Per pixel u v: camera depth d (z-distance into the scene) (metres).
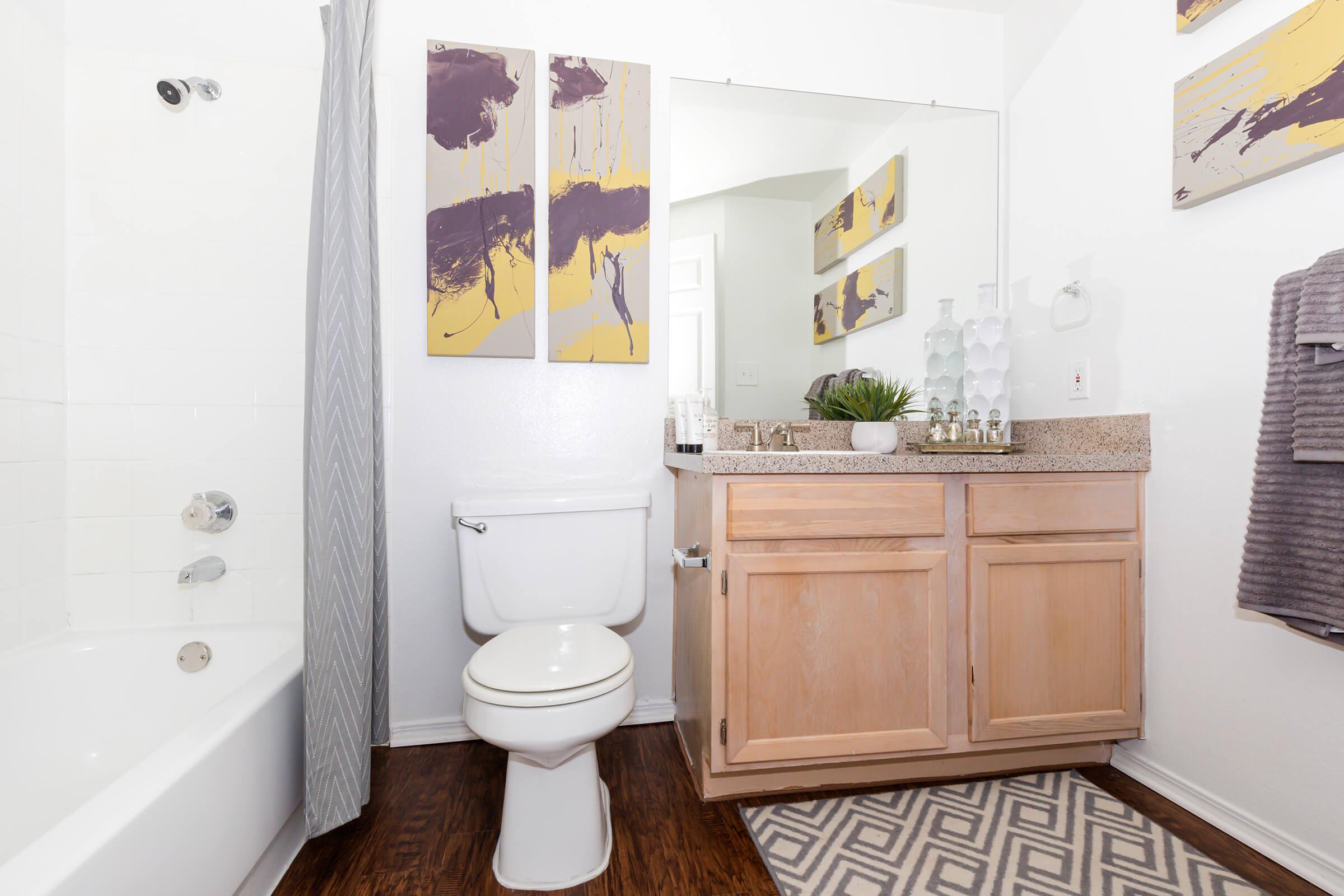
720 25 1.86
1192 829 1.31
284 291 1.64
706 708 1.39
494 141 1.70
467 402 1.72
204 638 1.50
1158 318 1.47
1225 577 1.32
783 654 1.33
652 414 1.83
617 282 1.77
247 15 1.63
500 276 1.71
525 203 1.71
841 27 1.93
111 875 0.73
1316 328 1.01
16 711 1.33
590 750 1.24
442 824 1.34
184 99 1.54
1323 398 1.02
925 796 1.43
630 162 1.78
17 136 1.40
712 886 1.15
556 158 1.74
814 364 1.92
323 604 1.24
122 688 1.45
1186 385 1.40
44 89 1.47
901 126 1.96
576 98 1.75
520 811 1.18
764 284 1.90
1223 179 1.29
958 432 1.80
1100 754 1.58
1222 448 1.32
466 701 1.17
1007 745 1.44
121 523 1.57
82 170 1.54
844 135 1.93
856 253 1.94
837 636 1.35
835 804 1.40
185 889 0.87
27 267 1.43
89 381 1.55
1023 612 1.42
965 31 1.99
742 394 1.88
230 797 1.00
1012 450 1.92
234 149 1.62
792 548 1.35
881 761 1.47
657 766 1.58
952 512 1.41
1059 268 1.77
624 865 1.21
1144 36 1.50
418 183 1.69
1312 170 1.16
